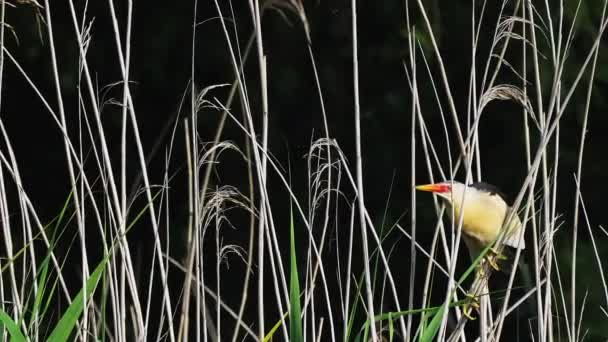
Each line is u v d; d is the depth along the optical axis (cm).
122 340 576
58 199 1367
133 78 1338
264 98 573
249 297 1198
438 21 1197
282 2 591
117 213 582
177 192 1330
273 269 578
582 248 1148
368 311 554
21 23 1302
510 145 1209
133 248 1274
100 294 840
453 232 564
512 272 567
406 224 1209
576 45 1145
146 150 1346
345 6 1256
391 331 528
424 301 588
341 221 1212
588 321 1097
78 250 1253
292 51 1295
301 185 1271
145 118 1352
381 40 1262
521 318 1050
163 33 1331
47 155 1374
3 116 1369
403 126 1261
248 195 1251
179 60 1334
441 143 1252
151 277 585
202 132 1309
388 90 1267
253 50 1293
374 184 1252
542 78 1134
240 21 1316
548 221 589
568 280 1118
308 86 1297
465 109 1234
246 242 1216
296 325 523
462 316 566
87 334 619
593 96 1160
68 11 1331
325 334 1106
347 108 1288
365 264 540
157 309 1214
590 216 1192
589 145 1197
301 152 1286
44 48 1323
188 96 1330
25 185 1367
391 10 1234
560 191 1196
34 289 593
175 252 1264
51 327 1050
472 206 638
